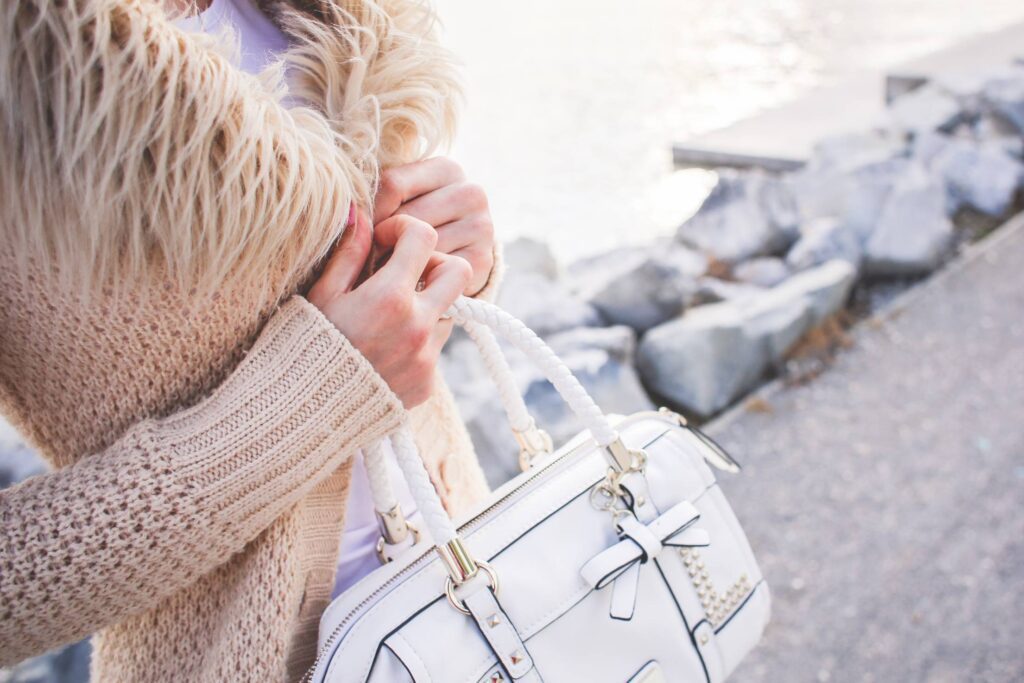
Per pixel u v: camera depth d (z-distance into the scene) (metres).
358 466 0.86
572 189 4.54
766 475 2.40
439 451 0.94
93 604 0.64
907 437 2.49
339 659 0.71
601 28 8.02
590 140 5.27
